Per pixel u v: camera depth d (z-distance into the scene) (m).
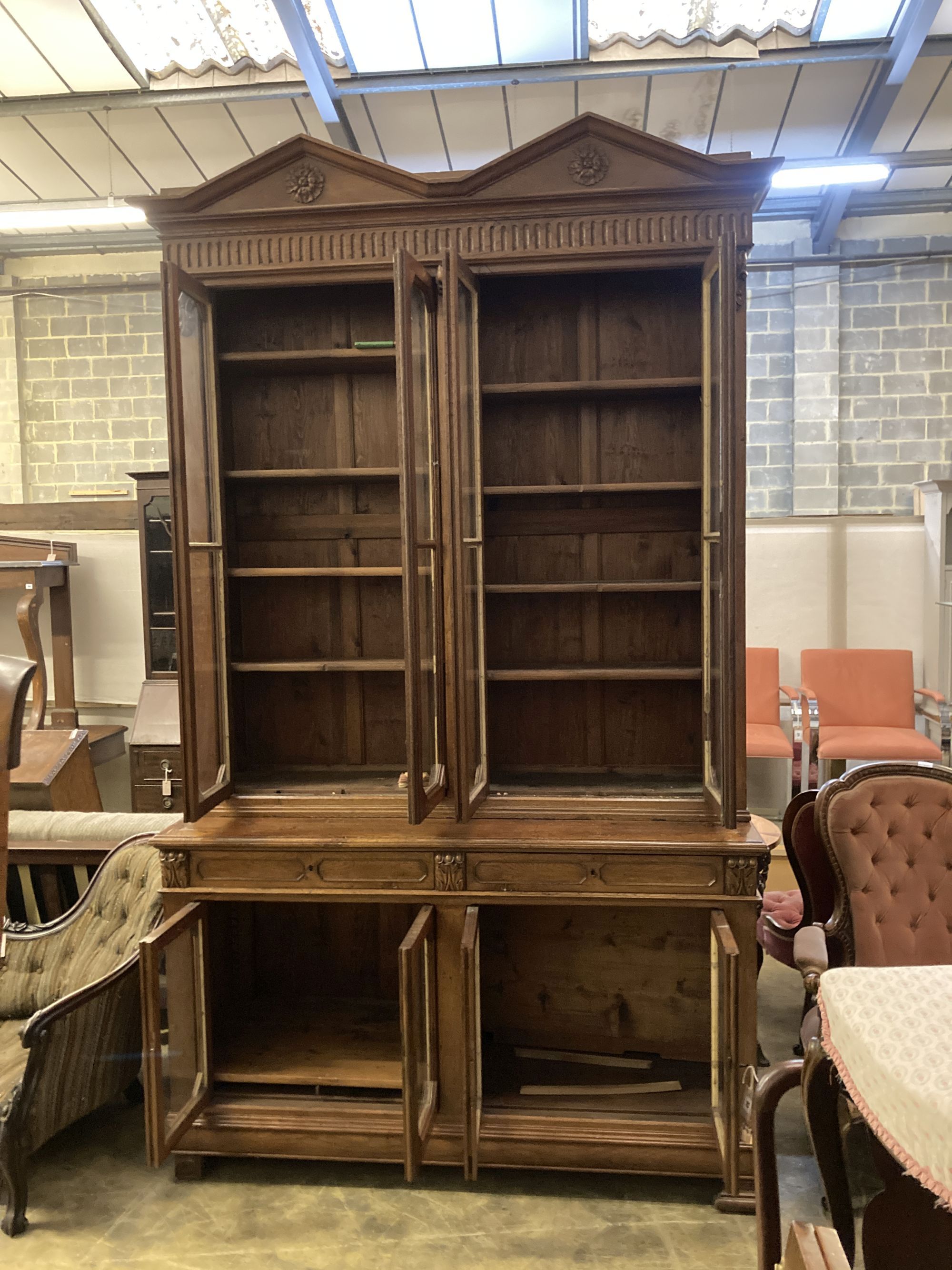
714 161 2.25
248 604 2.90
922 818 2.42
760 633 5.21
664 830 2.30
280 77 4.58
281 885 2.31
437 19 4.18
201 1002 2.37
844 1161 1.17
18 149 5.27
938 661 4.95
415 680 2.16
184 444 2.30
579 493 2.69
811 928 2.25
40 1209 2.21
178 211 2.42
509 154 2.30
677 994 2.56
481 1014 2.62
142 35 4.33
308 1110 2.33
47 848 2.82
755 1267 1.98
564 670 2.57
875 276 6.25
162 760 4.70
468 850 2.25
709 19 4.24
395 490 2.84
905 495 6.34
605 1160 2.23
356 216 2.38
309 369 2.74
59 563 4.82
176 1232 2.12
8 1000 2.55
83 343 6.88
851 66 4.53
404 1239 2.09
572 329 2.73
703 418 2.45
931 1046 0.82
